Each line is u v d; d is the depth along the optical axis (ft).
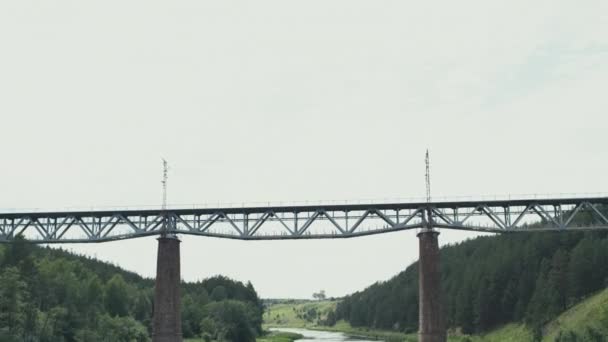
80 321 356.79
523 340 390.63
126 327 382.63
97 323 371.97
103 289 456.86
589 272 399.24
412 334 613.93
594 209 254.68
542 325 395.14
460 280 577.84
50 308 345.92
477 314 491.31
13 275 302.25
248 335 511.40
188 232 269.85
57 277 389.39
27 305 311.47
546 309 402.52
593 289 396.16
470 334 500.74
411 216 260.83
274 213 268.82
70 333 344.69
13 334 292.20
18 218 278.05
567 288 403.13
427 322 253.85
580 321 340.59
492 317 484.74
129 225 274.16
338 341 544.62
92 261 649.61
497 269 497.87
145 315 487.61
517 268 488.85
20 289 324.39
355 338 609.83
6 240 276.21
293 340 566.77
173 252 271.28
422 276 258.37
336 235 263.29
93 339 341.41
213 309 525.75
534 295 420.36
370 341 541.75
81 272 501.56
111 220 274.77
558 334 336.08
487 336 466.29
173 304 268.21
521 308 451.94
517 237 554.05
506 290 476.54
